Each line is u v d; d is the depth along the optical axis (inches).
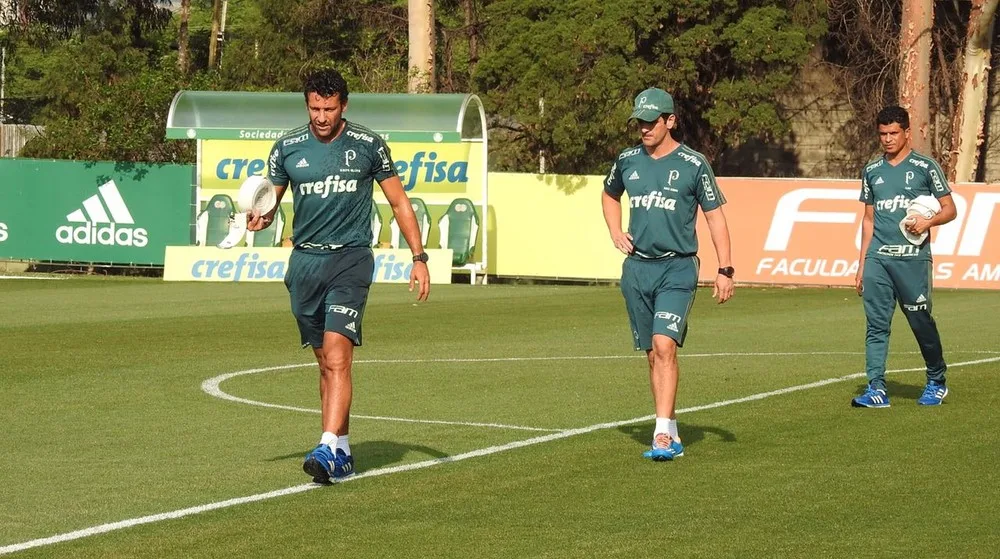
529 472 542.0
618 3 2079.2
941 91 2404.0
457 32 2637.8
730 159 2460.6
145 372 861.8
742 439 620.1
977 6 2091.5
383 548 421.7
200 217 1827.0
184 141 2053.4
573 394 770.2
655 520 458.6
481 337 1103.0
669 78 2097.7
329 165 514.3
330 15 2753.4
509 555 412.5
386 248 1760.6
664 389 566.9
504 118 2229.3
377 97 1761.8
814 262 1710.1
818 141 2416.3
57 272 1966.0
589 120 2134.6
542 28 2137.1
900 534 439.8
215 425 661.3
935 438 620.7
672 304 564.7
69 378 834.2
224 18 3836.1
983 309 1381.6
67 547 423.2
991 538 434.6
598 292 1625.2
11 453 587.8
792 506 480.1
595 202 1819.6
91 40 3031.5
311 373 855.7
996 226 1656.0
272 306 1381.6
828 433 636.1
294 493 502.3
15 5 2787.9
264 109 1781.5
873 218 722.8
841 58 2397.9
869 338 724.7
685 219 567.8
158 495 500.4
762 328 1190.9
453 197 1836.9
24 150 2087.8
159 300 1455.5
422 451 589.3
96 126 2059.5
